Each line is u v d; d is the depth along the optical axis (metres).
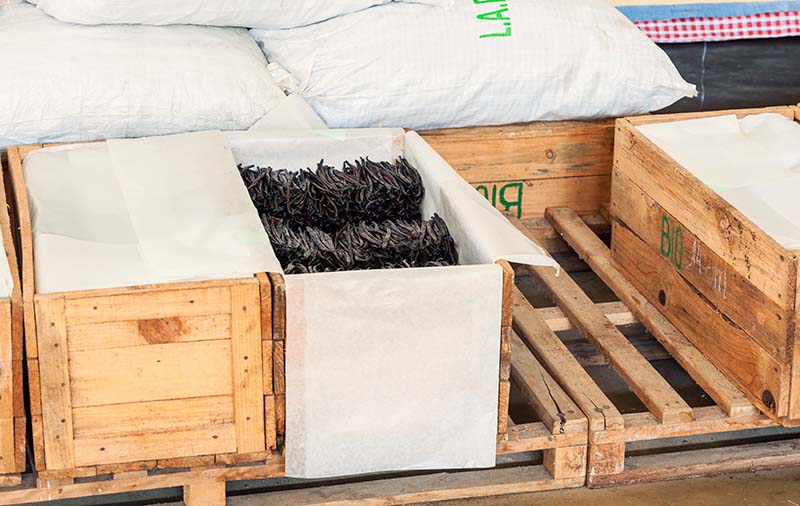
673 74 3.16
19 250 2.40
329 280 2.01
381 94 2.95
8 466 2.01
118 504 2.25
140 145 2.60
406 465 2.18
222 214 2.28
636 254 2.85
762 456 2.40
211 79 2.82
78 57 2.76
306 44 3.01
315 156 2.79
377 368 2.09
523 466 2.37
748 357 2.35
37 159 2.54
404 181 2.67
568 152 3.20
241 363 2.04
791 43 4.71
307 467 2.13
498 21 3.06
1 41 2.78
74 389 1.99
